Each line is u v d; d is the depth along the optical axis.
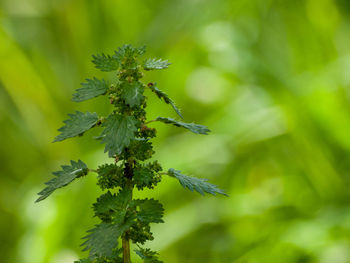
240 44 2.50
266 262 1.96
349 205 2.13
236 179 2.35
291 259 1.94
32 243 2.07
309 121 2.23
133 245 2.04
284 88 2.30
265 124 2.27
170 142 2.28
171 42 2.46
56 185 0.86
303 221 2.05
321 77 2.34
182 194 2.19
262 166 2.43
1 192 2.46
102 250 0.83
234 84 2.51
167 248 2.11
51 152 2.43
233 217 2.15
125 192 0.86
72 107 2.50
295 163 2.35
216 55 2.49
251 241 2.07
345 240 1.93
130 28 2.53
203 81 2.53
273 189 2.33
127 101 0.85
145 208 0.86
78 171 0.87
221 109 2.42
